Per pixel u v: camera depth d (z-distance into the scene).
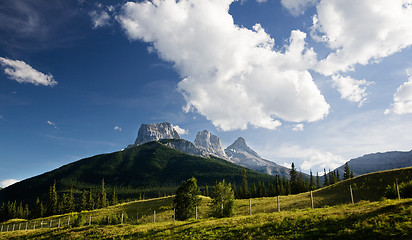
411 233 14.27
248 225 22.36
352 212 19.92
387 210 18.33
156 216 61.31
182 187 57.62
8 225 79.69
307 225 19.17
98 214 76.81
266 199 70.25
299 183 132.75
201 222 28.45
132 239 26.66
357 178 61.38
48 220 81.06
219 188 54.38
